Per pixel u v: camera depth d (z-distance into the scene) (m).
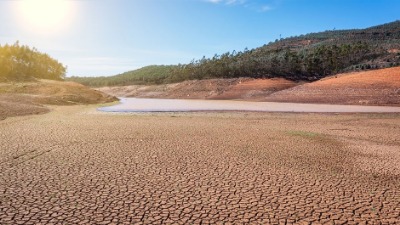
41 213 7.23
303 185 9.63
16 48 106.25
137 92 130.38
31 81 85.12
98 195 8.43
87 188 8.93
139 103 67.00
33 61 112.19
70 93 65.88
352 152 14.80
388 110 45.75
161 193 8.70
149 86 134.75
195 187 9.23
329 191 9.16
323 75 111.25
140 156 12.88
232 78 116.50
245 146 15.55
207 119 30.38
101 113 36.50
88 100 63.16
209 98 99.12
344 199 8.56
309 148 15.46
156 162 11.95
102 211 7.45
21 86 66.38
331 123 28.06
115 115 33.72
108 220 7.00
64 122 24.86
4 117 27.75
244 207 7.88
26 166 11.03
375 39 188.12
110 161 11.98
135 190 8.88
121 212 7.43
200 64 150.00
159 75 170.12
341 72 107.06
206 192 8.84
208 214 7.44
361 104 61.81
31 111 34.56
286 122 28.52
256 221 7.13
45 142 15.54
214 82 112.81
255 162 12.29
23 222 6.76
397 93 63.25
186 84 120.19
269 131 21.53
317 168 11.66
